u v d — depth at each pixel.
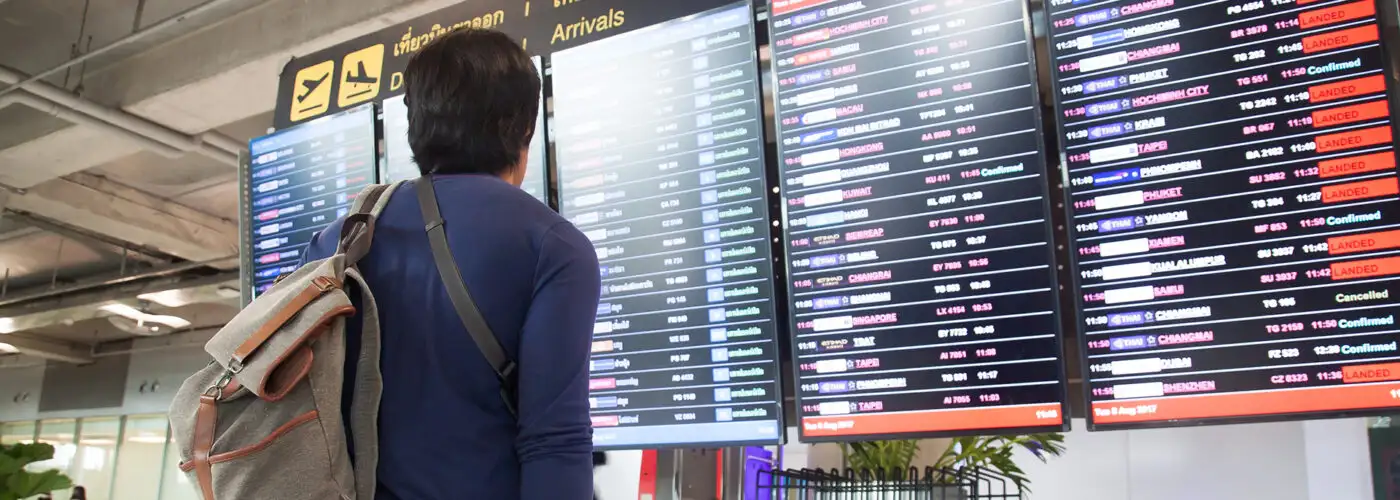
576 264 1.18
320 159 3.14
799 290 2.32
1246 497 6.60
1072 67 2.12
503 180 1.27
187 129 6.87
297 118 3.33
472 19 3.03
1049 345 2.06
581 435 1.10
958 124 2.21
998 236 2.14
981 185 2.17
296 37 5.36
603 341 2.54
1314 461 6.45
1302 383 1.84
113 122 6.52
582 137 2.68
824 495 2.41
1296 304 1.87
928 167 2.23
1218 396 1.90
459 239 1.17
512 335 1.15
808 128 2.37
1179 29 2.04
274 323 1.05
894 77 2.30
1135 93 2.05
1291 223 1.89
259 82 5.98
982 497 2.48
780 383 2.34
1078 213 2.07
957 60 2.24
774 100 2.42
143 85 6.28
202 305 12.77
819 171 2.34
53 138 6.91
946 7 2.27
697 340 2.44
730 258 2.44
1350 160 1.86
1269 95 1.94
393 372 1.12
